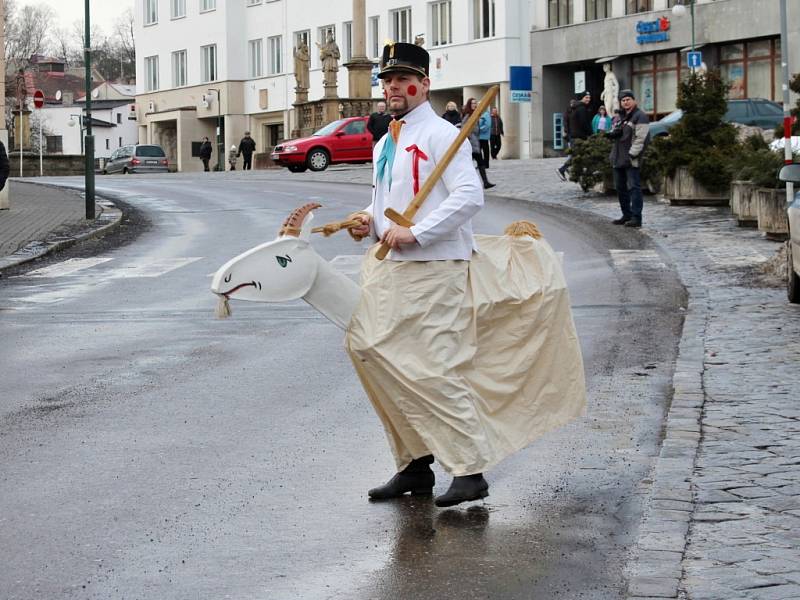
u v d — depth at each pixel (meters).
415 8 61.62
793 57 47.66
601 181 27.48
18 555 5.45
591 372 9.70
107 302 14.62
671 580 4.86
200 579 5.13
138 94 82.50
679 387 8.78
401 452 6.23
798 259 12.16
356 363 5.95
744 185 20.75
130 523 5.90
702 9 50.31
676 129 24.81
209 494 6.39
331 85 55.97
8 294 15.63
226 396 8.95
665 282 15.05
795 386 8.77
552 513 5.99
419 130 5.89
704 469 6.54
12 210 27.81
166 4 78.88
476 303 5.83
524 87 56.44
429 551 5.45
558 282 6.00
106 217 25.86
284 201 30.02
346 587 5.02
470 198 5.73
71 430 7.89
